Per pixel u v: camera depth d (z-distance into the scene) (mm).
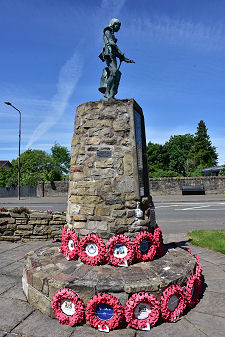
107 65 5176
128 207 4371
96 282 3393
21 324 3248
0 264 5527
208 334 2998
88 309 3180
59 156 46344
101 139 4570
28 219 7449
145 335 3014
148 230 4547
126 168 4465
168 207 15133
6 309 3629
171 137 52750
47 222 7441
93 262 4062
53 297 3330
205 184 21500
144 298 3184
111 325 3107
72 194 4664
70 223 4617
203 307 3650
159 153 45531
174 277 3553
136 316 3186
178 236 7969
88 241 4199
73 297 3248
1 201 19828
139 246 4230
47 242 7289
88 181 4504
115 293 3271
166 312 3242
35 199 21219
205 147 47688
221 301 3816
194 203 16797
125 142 4531
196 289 3789
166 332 3062
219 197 19125
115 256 4109
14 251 6484
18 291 4215
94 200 4418
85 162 4578
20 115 21547
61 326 3217
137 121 5008
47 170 37281
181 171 44688
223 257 5969
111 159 4484
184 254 4688
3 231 7473
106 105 4652
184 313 3500
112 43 4949
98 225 4344
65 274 3715
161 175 31156
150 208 4762
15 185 32781
